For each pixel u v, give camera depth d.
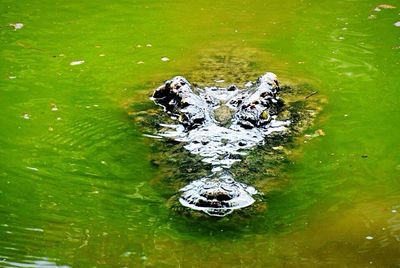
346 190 8.01
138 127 9.40
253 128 9.13
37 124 9.52
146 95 10.32
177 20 13.52
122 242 7.10
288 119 9.49
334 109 9.91
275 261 6.81
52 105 10.08
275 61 11.54
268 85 9.98
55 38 12.68
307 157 8.63
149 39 12.57
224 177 7.96
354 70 11.23
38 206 7.70
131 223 7.41
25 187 8.05
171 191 7.96
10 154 8.75
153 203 7.76
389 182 8.16
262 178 8.17
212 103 9.75
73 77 11.04
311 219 7.50
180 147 8.81
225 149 8.69
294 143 8.92
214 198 7.65
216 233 7.27
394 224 7.39
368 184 8.13
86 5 14.48
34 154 8.77
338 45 12.26
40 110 9.92
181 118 9.39
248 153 8.62
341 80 10.86
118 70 11.27
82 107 10.02
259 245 7.07
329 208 7.69
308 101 10.08
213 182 7.84
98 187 8.07
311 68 11.30
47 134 9.26
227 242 7.12
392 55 11.78
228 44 12.29
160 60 11.62
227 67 11.26
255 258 6.86
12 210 7.61
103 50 12.11
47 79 10.97
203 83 10.59
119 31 12.99
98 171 8.40
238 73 11.01
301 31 12.93
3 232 7.23
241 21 13.45
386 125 9.45
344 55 11.82
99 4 14.53
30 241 7.10
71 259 6.82
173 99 9.93
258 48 12.11
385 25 13.12
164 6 14.36
